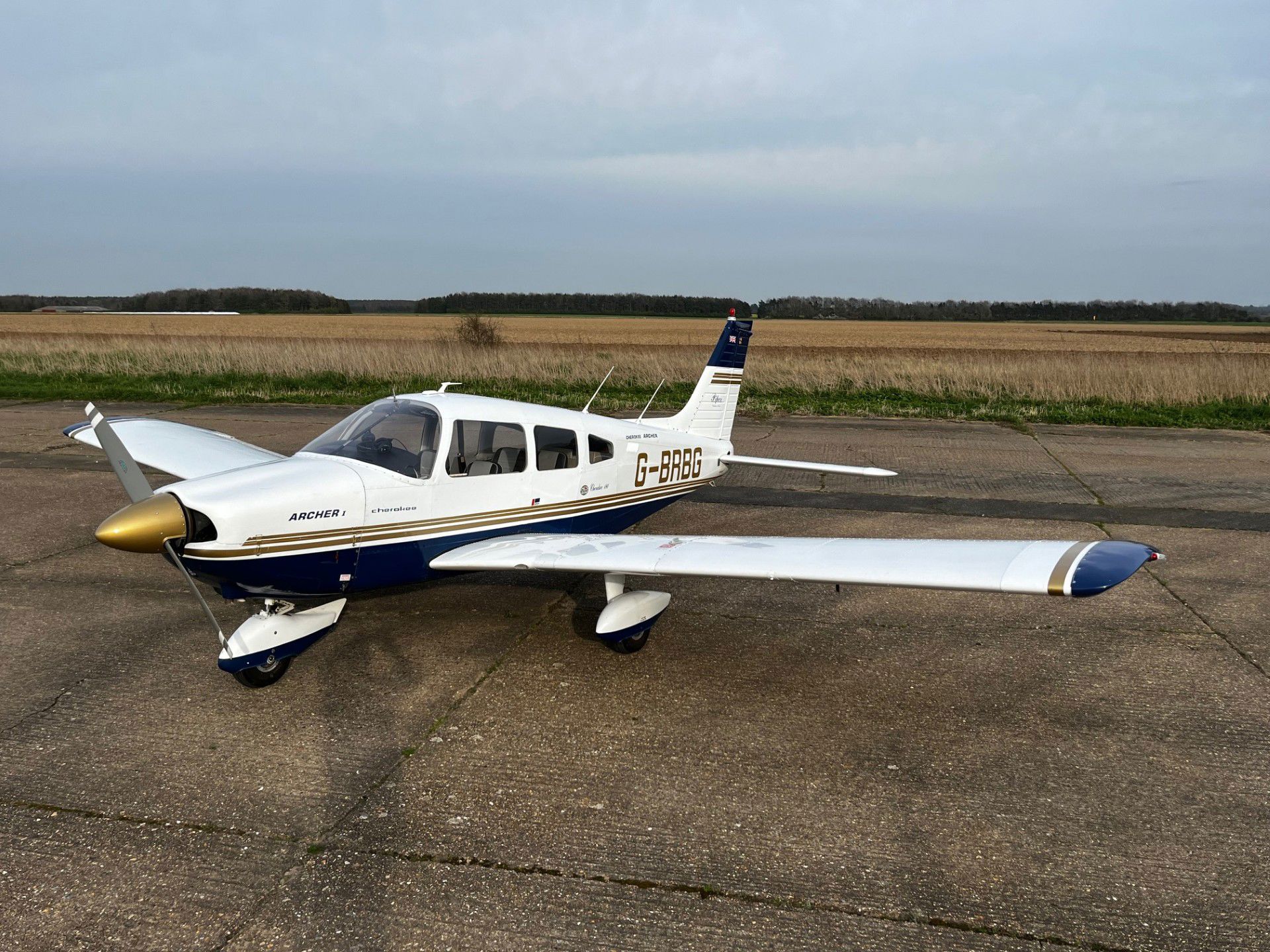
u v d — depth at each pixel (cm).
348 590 493
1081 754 402
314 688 462
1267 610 598
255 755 393
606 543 502
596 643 532
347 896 301
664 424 729
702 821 346
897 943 281
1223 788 374
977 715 441
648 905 298
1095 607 603
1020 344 4806
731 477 1061
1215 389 1783
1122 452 1250
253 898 300
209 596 600
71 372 1986
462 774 379
